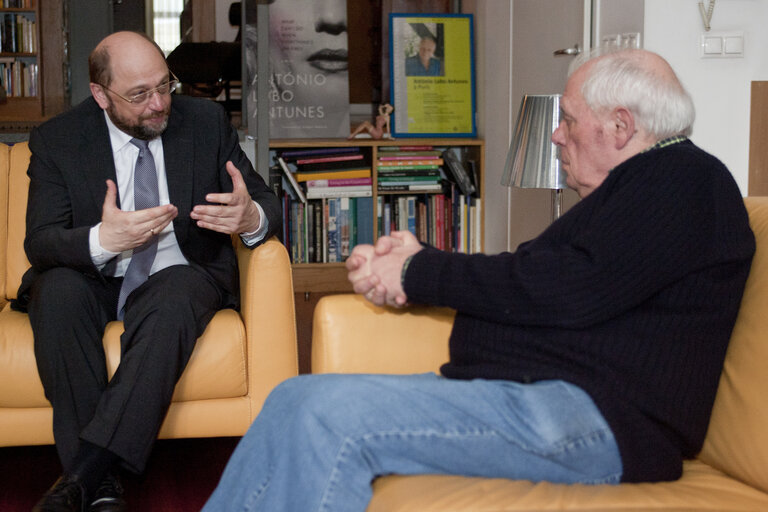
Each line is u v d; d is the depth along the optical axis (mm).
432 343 1600
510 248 4340
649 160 1369
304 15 4730
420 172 4660
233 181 2143
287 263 2119
